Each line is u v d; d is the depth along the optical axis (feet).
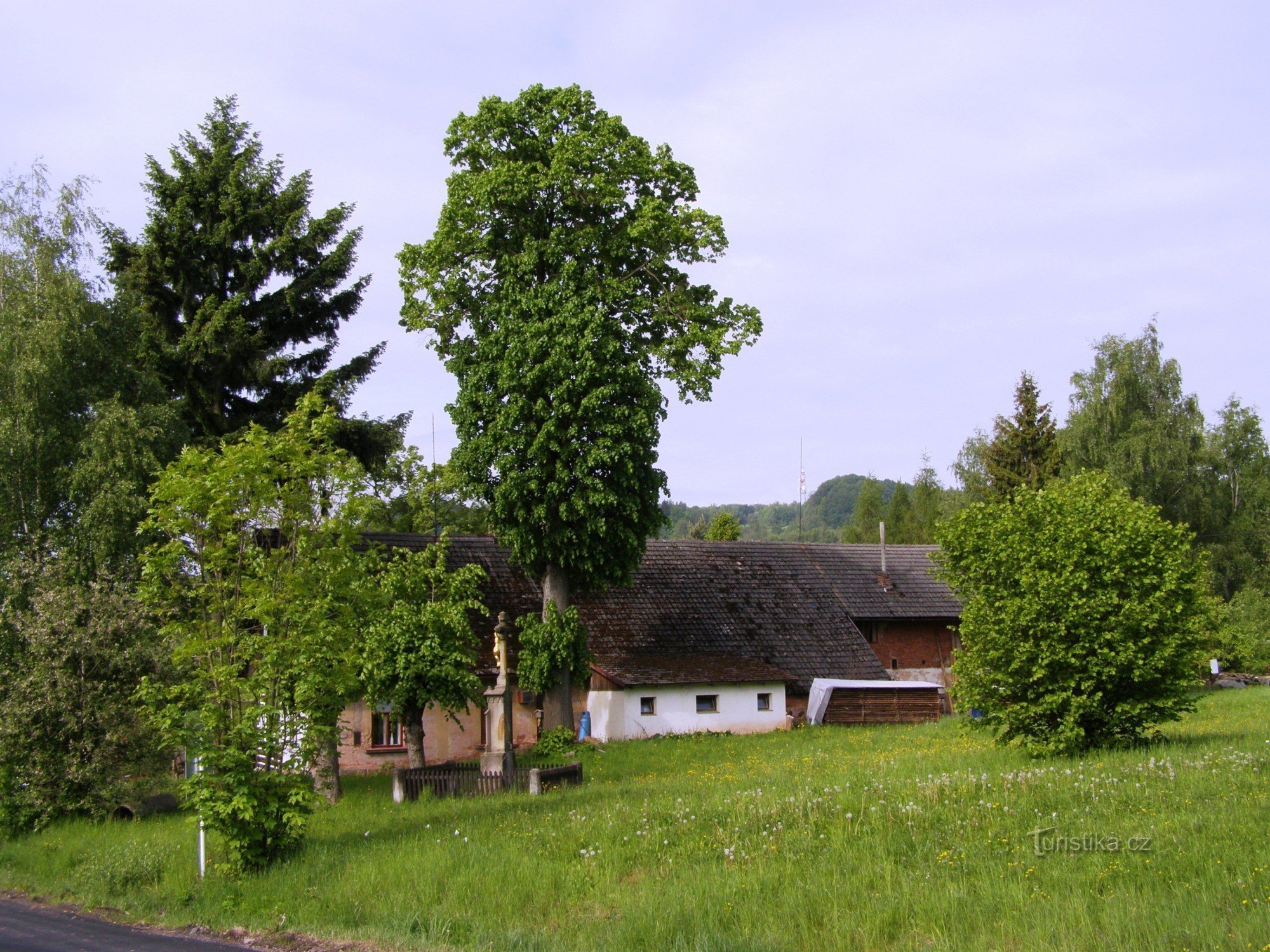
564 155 96.99
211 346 117.70
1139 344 186.91
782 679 114.83
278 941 42.47
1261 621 170.81
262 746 54.44
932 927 35.91
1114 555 68.90
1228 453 208.74
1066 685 69.21
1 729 71.87
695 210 102.58
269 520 58.90
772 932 36.91
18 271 100.99
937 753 77.82
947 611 139.03
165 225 121.49
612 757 92.58
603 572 101.35
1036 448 184.24
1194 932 32.14
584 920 40.91
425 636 80.89
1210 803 48.06
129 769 74.54
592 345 94.32
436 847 52.06
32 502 97.35
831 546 147.74
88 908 51.98
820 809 52.80
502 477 97.81
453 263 101.76
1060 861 41.19
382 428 127.44
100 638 74.13
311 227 124.36
